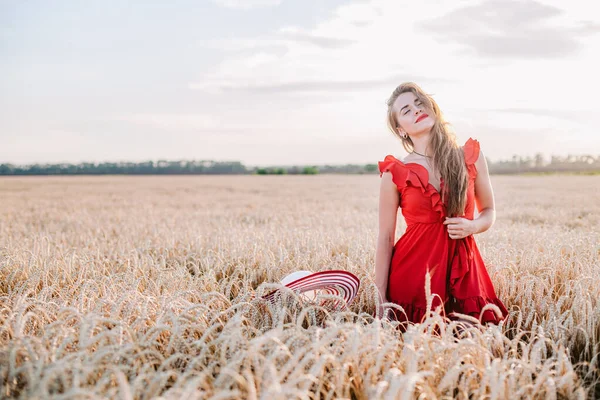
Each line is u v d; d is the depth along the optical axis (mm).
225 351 2424
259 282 4398
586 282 3498
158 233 7590
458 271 3139
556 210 11352
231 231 7215
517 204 13578
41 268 4402
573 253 4707
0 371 2193
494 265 4152
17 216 12203
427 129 3279
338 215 10938
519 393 2031
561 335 2682
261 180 47625
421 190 3166
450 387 2166
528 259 4359
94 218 11648
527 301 3422
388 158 3379
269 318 3082
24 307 2801
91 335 2428
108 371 2133
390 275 3410
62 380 2031
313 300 3207
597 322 2871
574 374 2193
